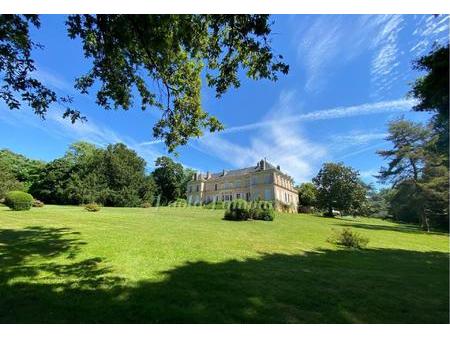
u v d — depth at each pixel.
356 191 37.69
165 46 5.91
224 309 4.03
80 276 5.31
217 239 11.00
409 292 5.29
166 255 7.47
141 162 50.41
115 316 3.64
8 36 5.48
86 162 45.56
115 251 7.61
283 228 17.17
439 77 5.50
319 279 6.03
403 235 19.48
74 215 17.53
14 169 46.22
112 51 5.99
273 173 46.03
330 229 18.92
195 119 9.38
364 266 7.92
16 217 14.70
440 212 25.84
